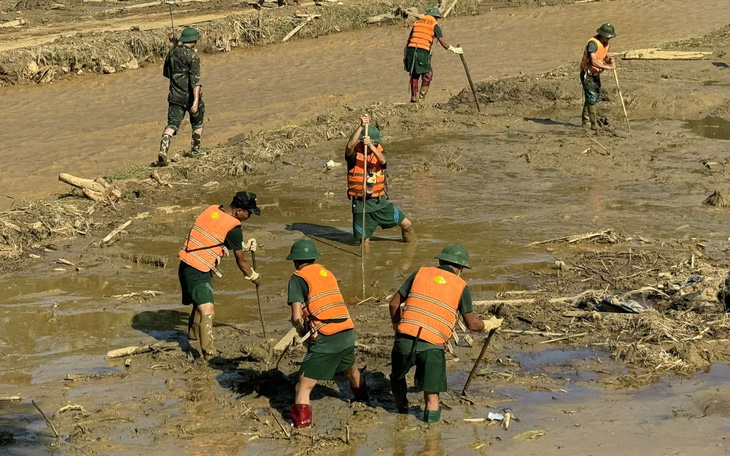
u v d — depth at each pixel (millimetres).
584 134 26109
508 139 25750
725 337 12680
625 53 37500
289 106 30469
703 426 10180
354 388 10898
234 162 22859
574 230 17688
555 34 45344
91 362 12156
